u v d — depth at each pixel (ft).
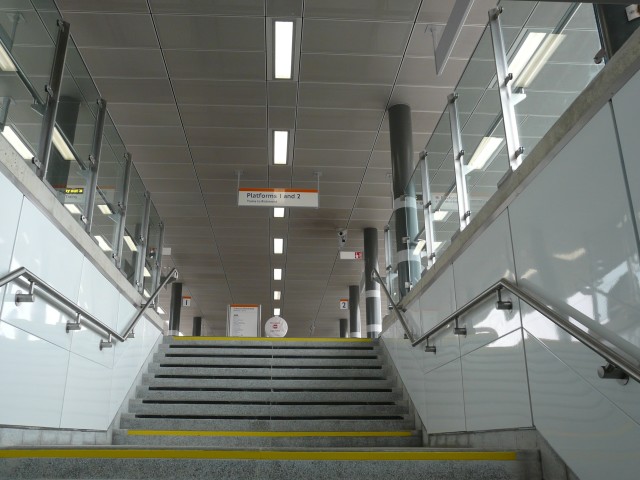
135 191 23.77
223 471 9.78
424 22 21.27
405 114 26.63
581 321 8.70
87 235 15.37
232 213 40.60
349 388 21.30
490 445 12.22
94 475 9.70
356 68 24.03
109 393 17.06
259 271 54.29
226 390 20.86
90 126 17.19
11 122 11.79
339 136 29.81
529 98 11.71
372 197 37.86
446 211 17.46
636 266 7.32
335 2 20.18
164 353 23.72
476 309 13.19
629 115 7.48
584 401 8.50
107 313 17.48
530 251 10.48
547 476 9.74
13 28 11.95
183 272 54.60
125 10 20.53
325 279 56.70
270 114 27.63
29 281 11.14
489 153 13.50
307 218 41.57
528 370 10.38
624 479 7.51
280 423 18.11
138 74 24.35
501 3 12.86
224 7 20.42
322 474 9.80
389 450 10.05
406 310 20.61
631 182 7.45
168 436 16.75
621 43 8.32
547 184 9.86
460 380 14.06
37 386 11.89
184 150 31.32
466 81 15.61
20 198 11.16
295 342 25.18
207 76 24.50
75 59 15.69
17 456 9.73
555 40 11.14
